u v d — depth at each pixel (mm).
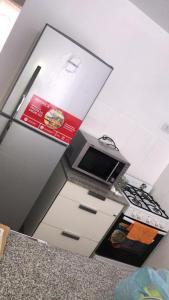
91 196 2488
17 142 2236
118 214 2621
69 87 2168
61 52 2070
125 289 927
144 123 3092
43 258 1085
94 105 2885
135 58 2805
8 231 1115
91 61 2135
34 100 2139
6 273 929
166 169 3289
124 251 2818
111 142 3027
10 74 2525
